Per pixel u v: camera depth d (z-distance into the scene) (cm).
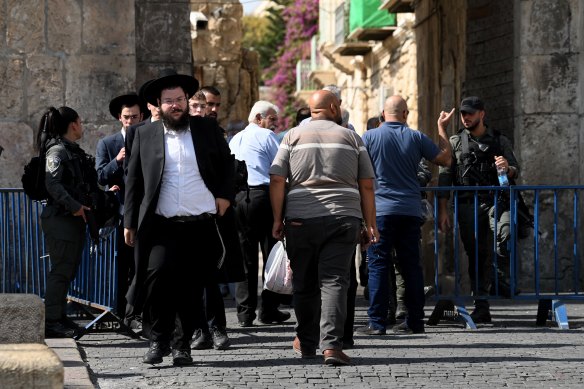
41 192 1242
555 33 1827
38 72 1706
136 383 979
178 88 1062
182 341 1078
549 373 1034
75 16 1712
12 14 1697
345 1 3741
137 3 1866
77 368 1014
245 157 1429
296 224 1095
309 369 1053
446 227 1437
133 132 1157
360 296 1827
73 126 1253
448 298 1423
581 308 1619
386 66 3541
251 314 1405
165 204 1049
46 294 1259
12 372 759
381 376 1016
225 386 962
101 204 1249
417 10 2778
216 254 1068
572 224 1811
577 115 1827
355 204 1098
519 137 1836
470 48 2152
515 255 1422
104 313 1303
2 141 1695
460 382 988
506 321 1462
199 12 3491
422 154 1307
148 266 1047
